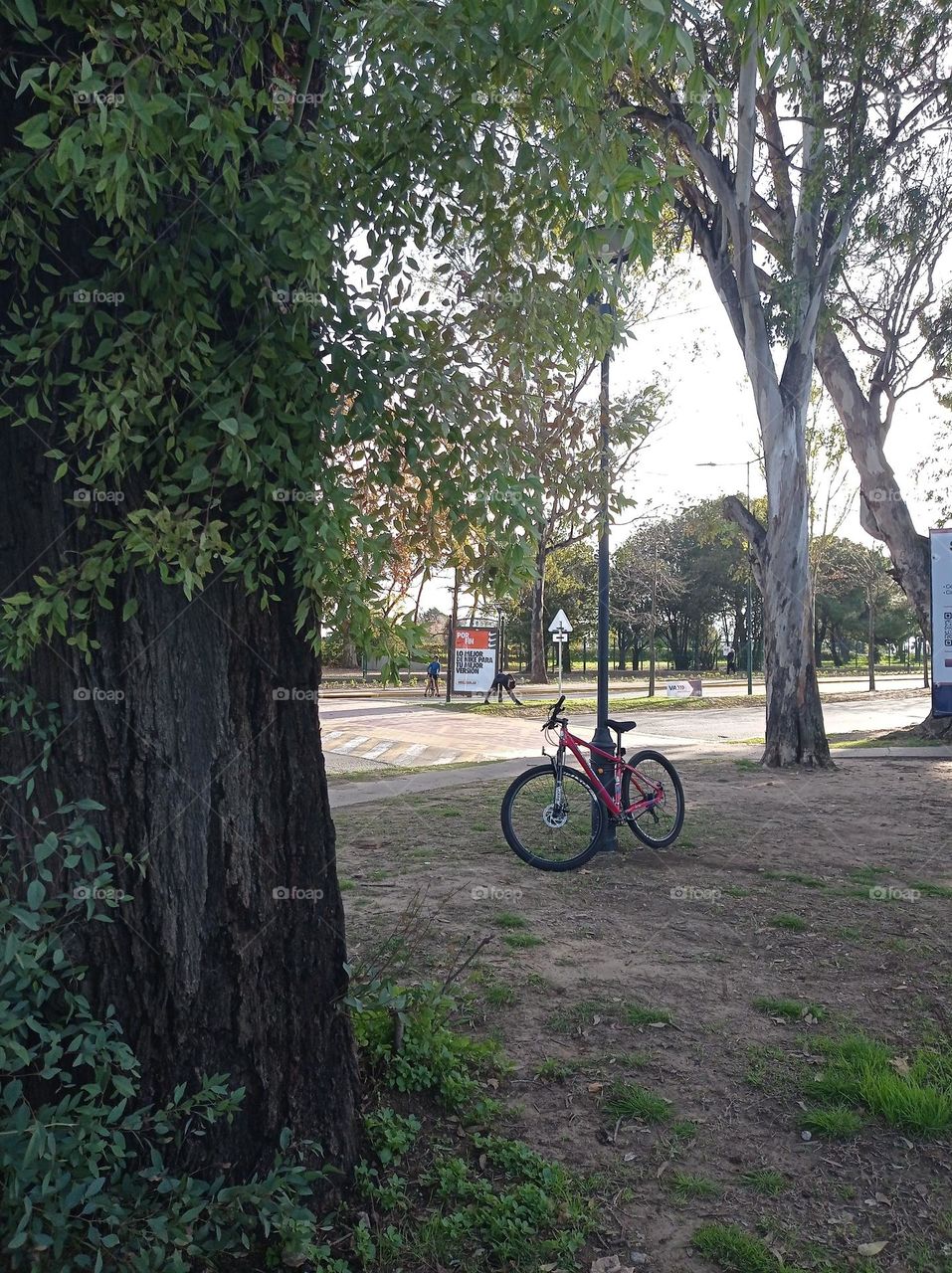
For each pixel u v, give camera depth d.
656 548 40.03
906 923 6.26
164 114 2.61
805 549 14.56
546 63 2.92
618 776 8.09
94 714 2.90
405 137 3.14
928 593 19.55
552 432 4.20
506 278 3.76
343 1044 3.37
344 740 21.28
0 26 2.72
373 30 2.90
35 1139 2.44
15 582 2.85
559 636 33.62
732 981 5.27
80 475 2.74
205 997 3.03
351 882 7.22
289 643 3.18
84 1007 2.79
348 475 3.40
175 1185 2.78
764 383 14.65
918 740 18.66
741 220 14.20
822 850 8.40
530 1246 3.12
